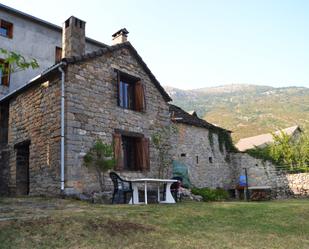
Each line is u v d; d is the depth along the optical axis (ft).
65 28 40.96
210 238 18.19
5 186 43.80
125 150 42.19
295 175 60.95
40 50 63.82
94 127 37.19
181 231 19.03
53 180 34.91
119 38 49.49
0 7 58.59
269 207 29.32
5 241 14.88
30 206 25.80
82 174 34.83
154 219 21.04
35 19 62.95
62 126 34.71
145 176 42.11
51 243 15.16
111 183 37.17
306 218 25.94
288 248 17.65
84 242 15.57
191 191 46.44
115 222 19.06
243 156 64.44
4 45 58.70
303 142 75.10
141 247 15.55
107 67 40.65
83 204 28.40
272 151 70.08
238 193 62.85
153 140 44.73
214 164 59.72
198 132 57.82
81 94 36.76
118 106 40.75
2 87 56.49
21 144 41.37
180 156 52.65
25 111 41.73
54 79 37.27
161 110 47.34
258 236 19.60
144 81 45.73
